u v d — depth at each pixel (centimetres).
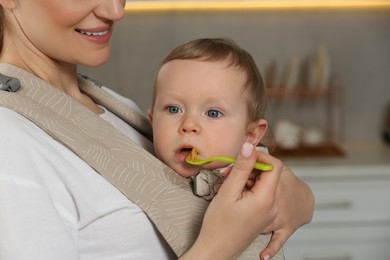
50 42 104
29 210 85
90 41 103
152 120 126
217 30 335
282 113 339
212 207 93
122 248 97
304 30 336
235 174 92
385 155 305
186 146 110
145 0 332
